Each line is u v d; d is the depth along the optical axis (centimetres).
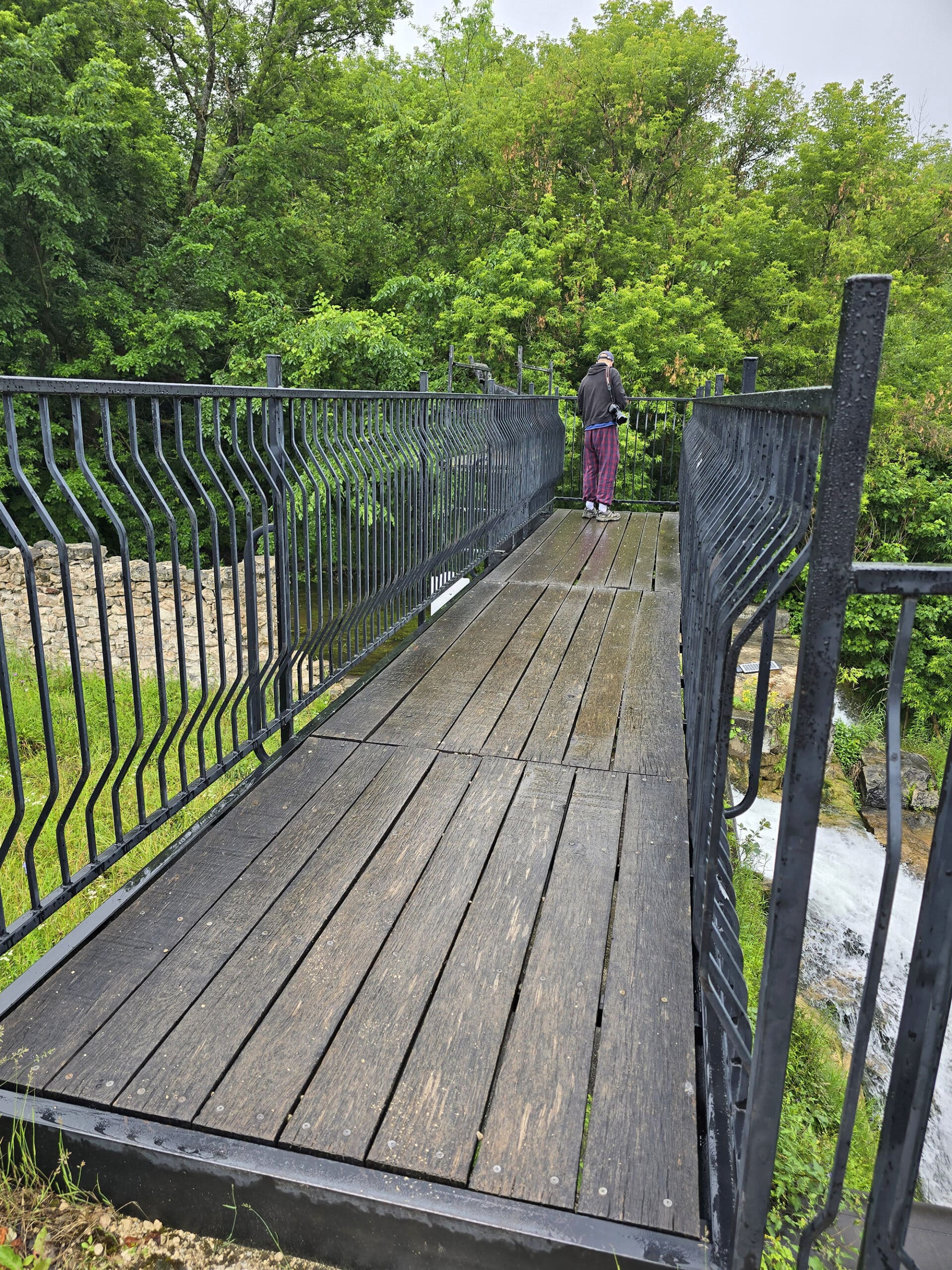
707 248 1909
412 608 503
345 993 202
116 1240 159
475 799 302
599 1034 193
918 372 1945
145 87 2003
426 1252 151
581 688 419
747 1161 126
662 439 1296
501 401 689
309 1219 156
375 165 2111
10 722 188
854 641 1393
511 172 1969
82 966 210
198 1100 170
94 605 1109
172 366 1884
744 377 593
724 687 169
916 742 1355
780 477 188
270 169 2045
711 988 182
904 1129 115
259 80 2208
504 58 2648
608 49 2019
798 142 2298
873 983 110
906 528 1577
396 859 262
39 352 1808
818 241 2038
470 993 203
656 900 243
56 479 201
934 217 2117
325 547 412
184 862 258
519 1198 151
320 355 1571
